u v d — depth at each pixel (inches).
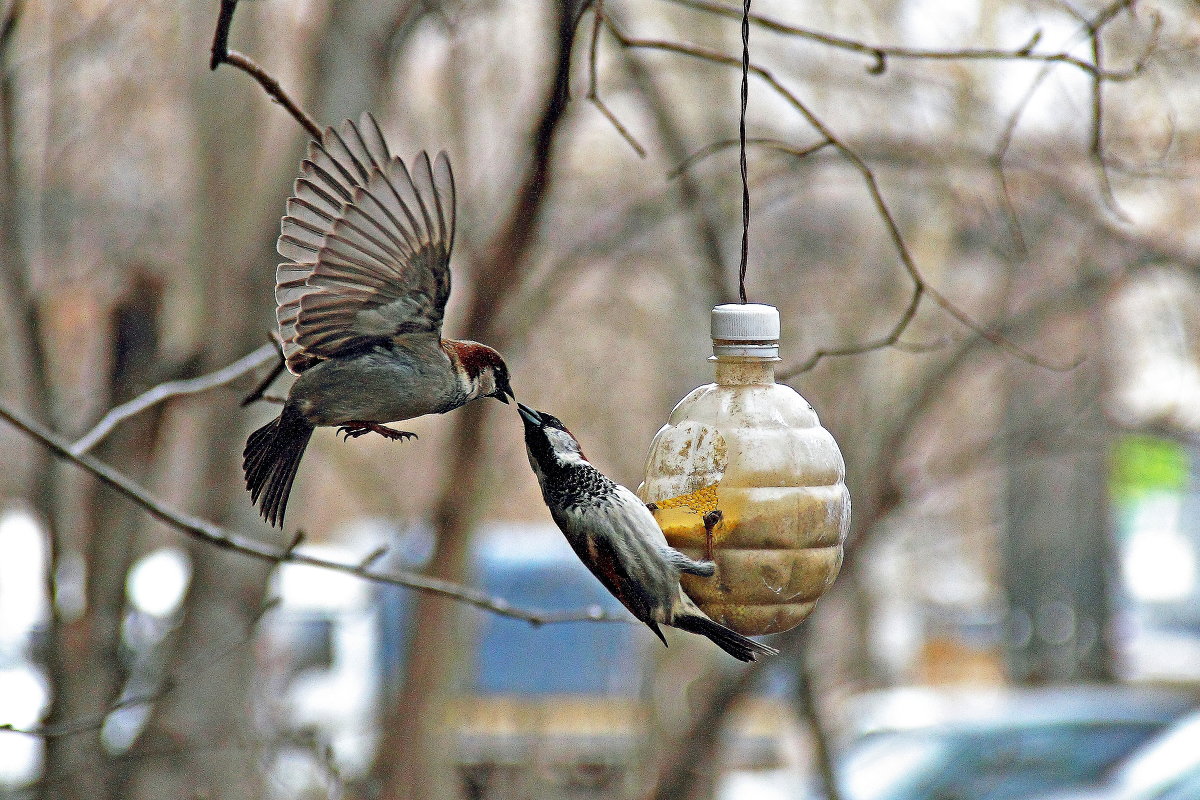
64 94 557.3
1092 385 753.6
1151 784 575.8
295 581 943.7
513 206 488.1
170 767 521.3
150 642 574.9
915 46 628.4
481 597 305.4
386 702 866.1
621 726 797.2
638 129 738.8
